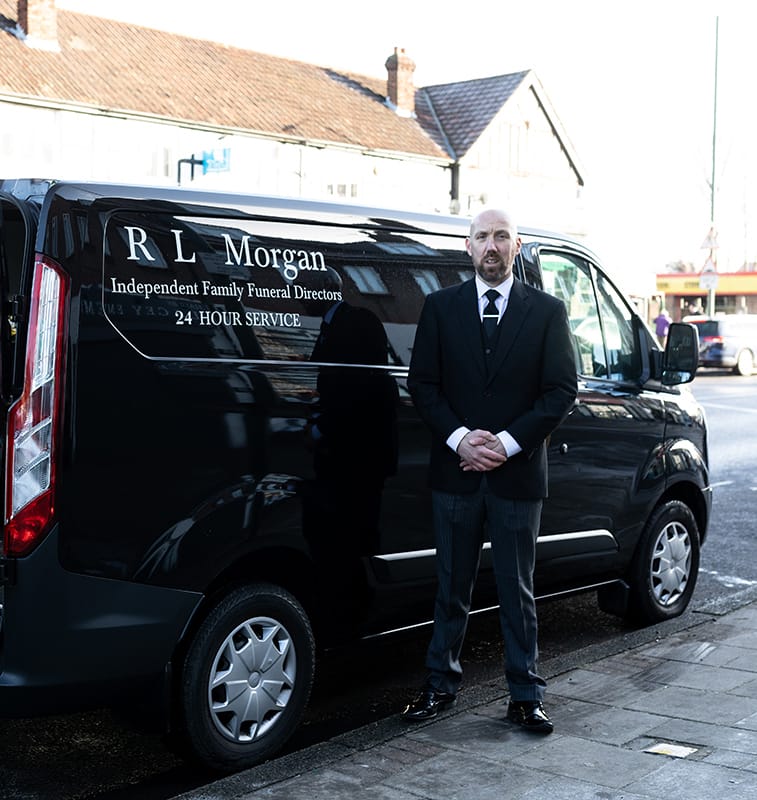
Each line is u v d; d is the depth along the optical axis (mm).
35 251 3447
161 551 3596
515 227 4086
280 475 3912
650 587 5551
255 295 3918
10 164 24484
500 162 35531
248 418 3824
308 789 3492
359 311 4246
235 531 3777
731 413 17375
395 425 4316
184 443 3650
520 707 4062
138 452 3547
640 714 4133
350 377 4164
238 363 3818
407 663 5293
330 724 4465
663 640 5188
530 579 4113
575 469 5086
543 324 4055
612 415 5281
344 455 4125
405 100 34344
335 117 31750
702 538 6027
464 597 4215
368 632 4336
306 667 4035
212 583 3838
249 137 28844
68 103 25109
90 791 3775
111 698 3561
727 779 3461
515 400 4039
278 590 3945
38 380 3395
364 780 3555
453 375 4094
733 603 5953
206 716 3734
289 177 29828
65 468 3396
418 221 4590
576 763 3645
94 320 3480
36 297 3420
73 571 3426
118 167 26297
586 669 4727
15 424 3418
